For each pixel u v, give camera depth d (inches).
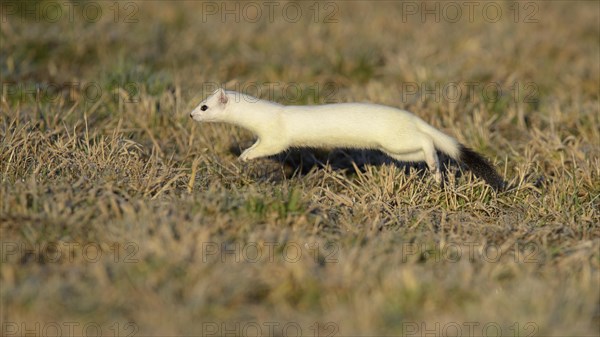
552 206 616.4
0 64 896.9
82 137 705.6
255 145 640.4
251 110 627.2
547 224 580.4
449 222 570.3
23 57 951.6
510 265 482.6
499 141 773.9
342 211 573.6
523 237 543.5
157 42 1021.8
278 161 705.0
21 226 504.1
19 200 523.5
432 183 617.9
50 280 450.9
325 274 463.8
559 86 962.7
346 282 454.9
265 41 1074.7
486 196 623.5
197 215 505.0
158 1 1201.4
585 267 481.7
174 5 1203.2
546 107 858.8
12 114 716.7
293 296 453.1
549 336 413.7
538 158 730.2
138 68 855.7
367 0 1299.2
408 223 567.2
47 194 534.9
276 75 962.7
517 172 681.0
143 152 681.0
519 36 1121.4
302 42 1063.0
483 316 427.2
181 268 455.8
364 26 1165.7
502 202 623.5
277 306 444.8
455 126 786.2
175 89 832.9
